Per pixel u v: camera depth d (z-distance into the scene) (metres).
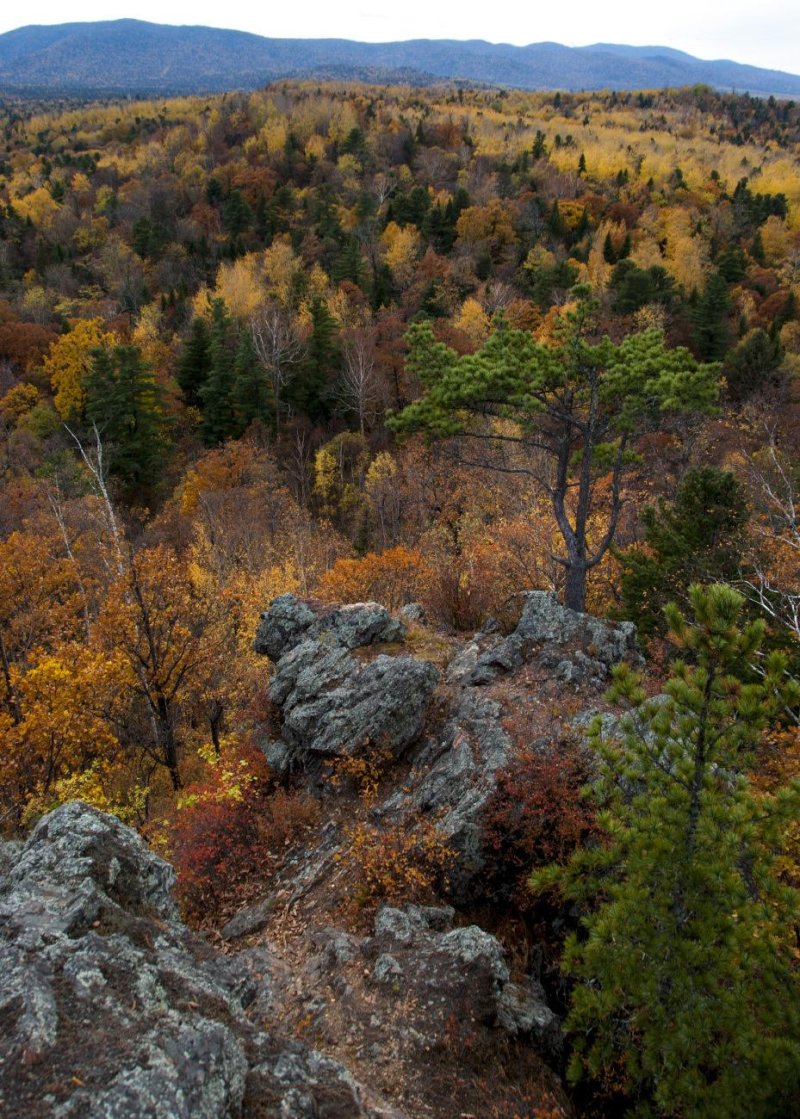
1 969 5.29
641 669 13.34
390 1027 6.93
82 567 32.03
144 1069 4.53
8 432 50.69
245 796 12.80
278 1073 5.11
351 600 23.09
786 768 9.82
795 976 6.18
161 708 18.12
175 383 58.16
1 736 14.21
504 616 17.11
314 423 55.06
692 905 6.23
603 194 103.50
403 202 90.62
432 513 34.53
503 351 16.69
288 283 71.00
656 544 17.70
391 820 10.77
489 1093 6.43
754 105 199.50
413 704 12.45
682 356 16.41
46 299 75.94
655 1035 6.07
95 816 7.49
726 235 88.62
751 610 12.95
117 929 6.01
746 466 25.84
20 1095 4.33
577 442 19.44
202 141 127.19
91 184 119.75
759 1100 5.75
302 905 10.00
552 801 9.68
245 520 35.91
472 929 7.95
